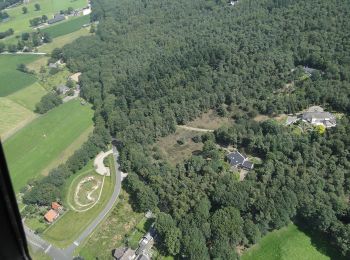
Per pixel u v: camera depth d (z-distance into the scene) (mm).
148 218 197250
